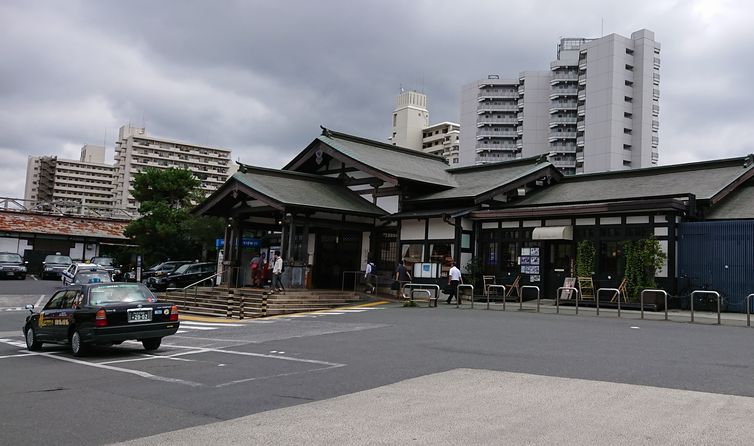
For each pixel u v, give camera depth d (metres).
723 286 19.36
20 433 6.44
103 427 6.65
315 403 7.52
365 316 19.80
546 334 13.87
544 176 28.75
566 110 87.25
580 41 97.44
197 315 23.56
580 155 84.44
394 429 6.18
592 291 21.86
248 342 14.37
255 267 27.20
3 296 31.83
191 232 46.69
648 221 20.84
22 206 58.97
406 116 116.75
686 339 12.70
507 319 17.45
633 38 83.69
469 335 13.98
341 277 29.64
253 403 7.71
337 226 27.36
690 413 6.51
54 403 7.92
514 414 6.66
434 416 6.67
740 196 22.44
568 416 6.50
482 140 98.69
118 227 57.66
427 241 26.77
